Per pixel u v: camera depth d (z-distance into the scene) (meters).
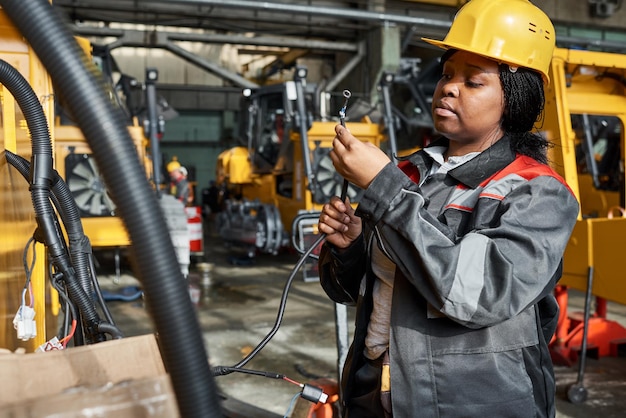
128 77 7.39
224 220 9.25
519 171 1.18
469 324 1.06
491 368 1.13
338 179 7.77
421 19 9.74
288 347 4.43
